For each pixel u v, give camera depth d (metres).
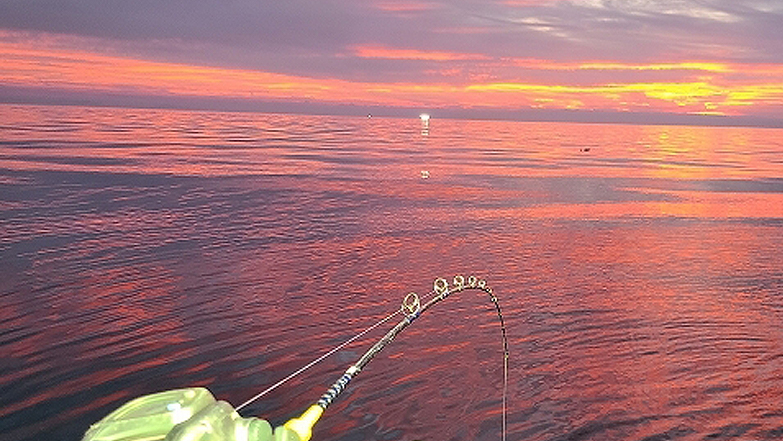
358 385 7.48
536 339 9.34
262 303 10.82
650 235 19.53
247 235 17.11
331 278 12.73
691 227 21.52
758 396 7.59
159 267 13.09
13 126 88.62
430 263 14.48
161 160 42.94
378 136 110.44
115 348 8.55
